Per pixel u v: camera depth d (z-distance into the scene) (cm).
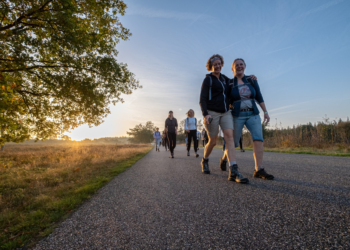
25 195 265
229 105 339
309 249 107
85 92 871
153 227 147
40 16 643
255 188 239
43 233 148
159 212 177
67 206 208
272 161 530
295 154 791
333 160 544
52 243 132
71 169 482
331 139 1131
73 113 909
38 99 863
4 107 457
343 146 996
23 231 154
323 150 984
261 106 335
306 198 191
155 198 221
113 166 535
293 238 119
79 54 805
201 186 263
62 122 923
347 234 119
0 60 664
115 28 952
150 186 281
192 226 145
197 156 760
